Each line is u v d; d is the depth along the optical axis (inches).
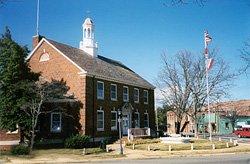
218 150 1382.9
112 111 1739.7
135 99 1963.6
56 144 1526.8
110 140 1665.8
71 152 1290.6
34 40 1772.9
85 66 1658.5
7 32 1391.5
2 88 1342.3
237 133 2657.5
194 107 2112.5
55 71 1656.0
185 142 1651.1
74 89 1593.3
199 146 1448.1
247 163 944.9
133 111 1907.0
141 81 2074.3
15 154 1221.7
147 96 2092.8
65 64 1636.3
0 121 1331.2
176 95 2187.5
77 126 1547.7
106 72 1780.3
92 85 1626.5
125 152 1321.4
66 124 1556.3
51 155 1208.8
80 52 1845.5
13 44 1379.2
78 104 1565.0
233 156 1206.9
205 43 1704.0
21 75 1390.3
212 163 952.9
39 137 1493.6
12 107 1330.0
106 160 1100.5
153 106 2137.1
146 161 1047.6
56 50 1668.3
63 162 1047.0
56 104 1553.9
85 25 1929.1
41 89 1370.6
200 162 985.5
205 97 2094.0
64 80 1624.0
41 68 1692.9
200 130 3405.5
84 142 1437.0
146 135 1833.2
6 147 1424.7
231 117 3508.9
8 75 1346.0
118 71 1952.5
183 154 1268.5
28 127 1359.5
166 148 1392.7
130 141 1611.7
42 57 1702.8
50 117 1546.5
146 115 2050.9
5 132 1433.3
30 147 1280.8
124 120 1827.0
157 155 1238.9
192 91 2121.1
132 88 1942.7
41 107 1508.4
